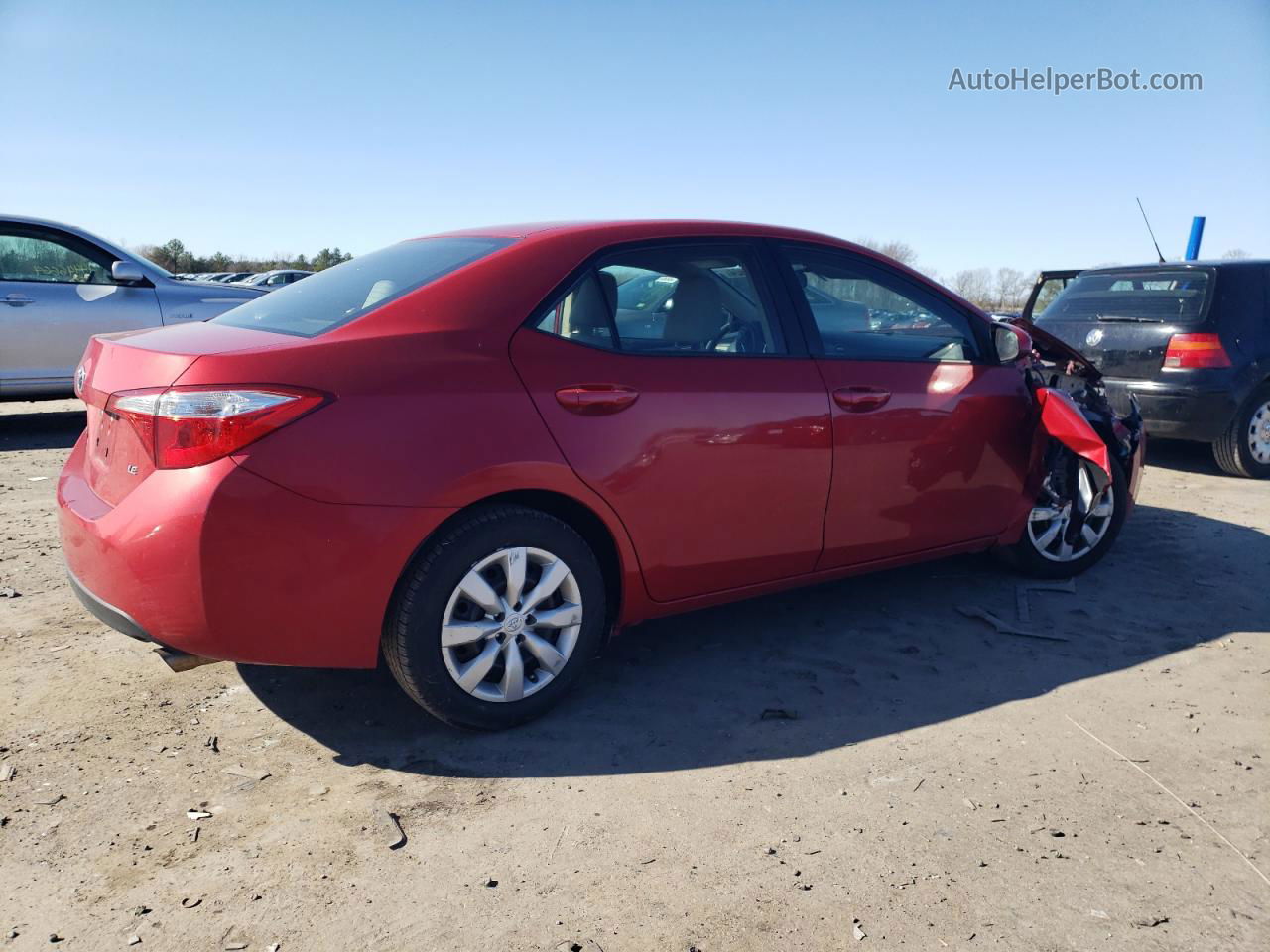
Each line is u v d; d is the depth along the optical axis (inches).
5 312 303.9
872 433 142.7
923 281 158.2
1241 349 278.8
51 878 90.0
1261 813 104.7
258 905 86.9
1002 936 84.6
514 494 115.3
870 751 117.0
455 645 112.3
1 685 128.0
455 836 98.1
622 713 125.9
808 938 84.0
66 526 112.0
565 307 120.3
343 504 102.3
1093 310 307.1
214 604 99.7
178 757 112.1
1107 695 133.7
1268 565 195.3
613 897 88.9
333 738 117.5
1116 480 182.7
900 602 169.5
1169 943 84.3
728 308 134.3
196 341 112.2
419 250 134.8
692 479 125.9
